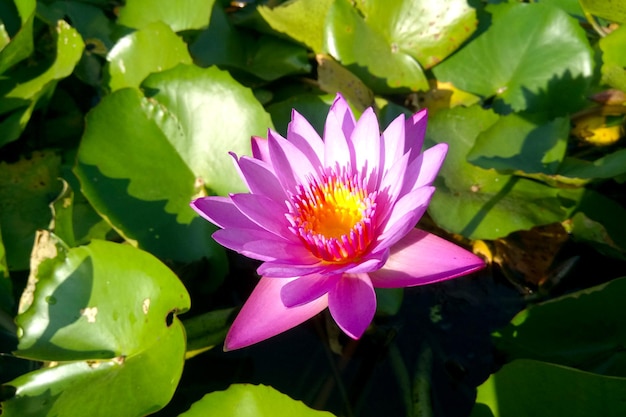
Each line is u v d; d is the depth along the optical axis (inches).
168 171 22.9
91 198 22.2
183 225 22.4
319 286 18.8
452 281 22.9
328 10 26.3
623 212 22.8
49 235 21.3
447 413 20.7
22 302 21.4
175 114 23.1
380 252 18.8
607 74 24.7
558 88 25.6
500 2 28.3
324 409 20.9
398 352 21.6
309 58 27.9
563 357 20.5
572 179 22.2
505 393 19.3
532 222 22.2
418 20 26.4
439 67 26.9
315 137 20.1
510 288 22.6
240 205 19.2
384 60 26.5
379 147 19.8
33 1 25.7
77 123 26.4
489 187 23.0
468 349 21.6
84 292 20.9
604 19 26.3
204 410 19.4
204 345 21.4
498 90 26.4
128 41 25.5
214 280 22.2
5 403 20.0
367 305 18.7
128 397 19.6
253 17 27.3
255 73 26.4
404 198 18.9
